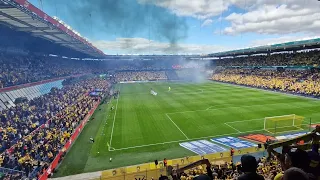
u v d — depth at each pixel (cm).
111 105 5016
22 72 5047
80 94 5544
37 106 3906
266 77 7912
